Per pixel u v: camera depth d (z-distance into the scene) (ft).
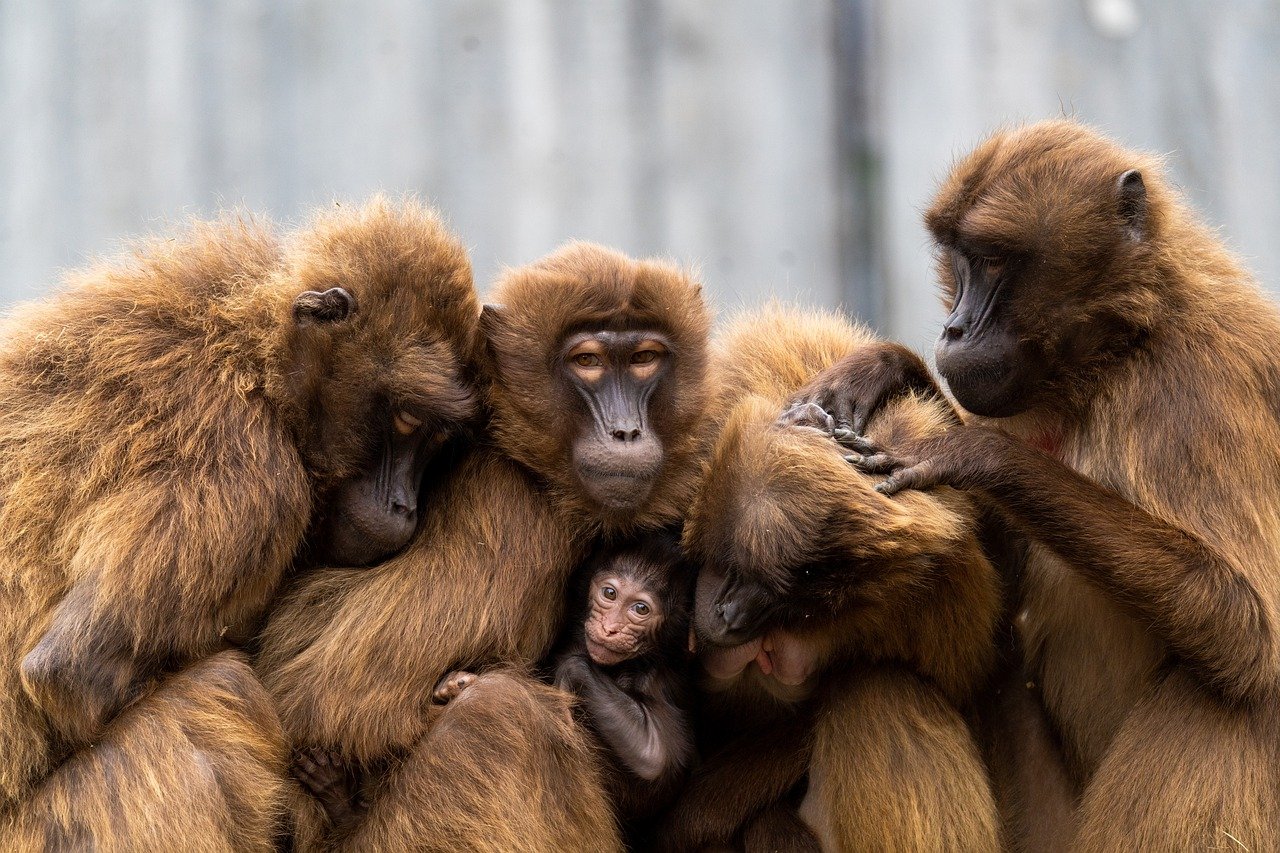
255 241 39.58
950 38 72.54
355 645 36.04
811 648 37.58
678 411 39.32
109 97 72.49
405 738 35.88
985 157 40.09
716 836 38.83
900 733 38.01
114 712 33.71
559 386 38.55
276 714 35.22
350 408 36.52
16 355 37.06
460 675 36.32
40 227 72.13
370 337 36.47
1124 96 72.28
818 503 34.99
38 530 35.09
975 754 38.52
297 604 37.06
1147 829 35.99
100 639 33.47
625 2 73.05
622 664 38.55
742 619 35.73
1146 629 36.17
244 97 72.54
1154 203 39.06
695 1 73.31
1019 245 38.40
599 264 39.58
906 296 72.33
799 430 36.40
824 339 43.52
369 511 36.65
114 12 72.54
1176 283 38.55
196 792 33.12
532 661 37.83
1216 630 35.29
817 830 38.86
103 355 36.37
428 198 71.51
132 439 35.35
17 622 34.60
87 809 33.09
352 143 72.43
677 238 73.15
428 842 34.65
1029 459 36.27
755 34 73.56
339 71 72.54
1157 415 37.47
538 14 72.90
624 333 38.78
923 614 37.52
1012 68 72.43
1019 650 41.37
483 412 39.06
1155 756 36.29
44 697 33.06
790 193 73.61
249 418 35.88
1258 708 36.11
